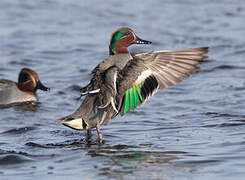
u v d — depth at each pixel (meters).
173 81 9.17
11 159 9.93
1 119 13.78
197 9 30.48
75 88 17.19
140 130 12.14
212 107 14.13
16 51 22.41
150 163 9.49
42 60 21.14
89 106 10.33
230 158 9.62
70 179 8.70
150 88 9.27
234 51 21.20
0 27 26.67
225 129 11.84
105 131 12.12
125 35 10.34
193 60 9.16
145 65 9.41
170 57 9.30
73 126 10.30
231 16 28.38
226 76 17.81
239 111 13.52
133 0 33.47
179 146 10.61
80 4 32.31
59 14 29.72
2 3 32.41
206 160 9.56
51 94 16.64
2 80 16.94
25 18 28.78
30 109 15.08
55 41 24.12
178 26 26.38
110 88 9.58
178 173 8.91
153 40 23.67
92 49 22.73
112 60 9.80
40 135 11.99
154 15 29.08
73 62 20.75
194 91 16.12
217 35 24.23
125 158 9.86
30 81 16.67
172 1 33.09
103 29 26.27
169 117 13.34
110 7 31.41
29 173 9.09
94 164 9.51
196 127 12.19
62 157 10.05
